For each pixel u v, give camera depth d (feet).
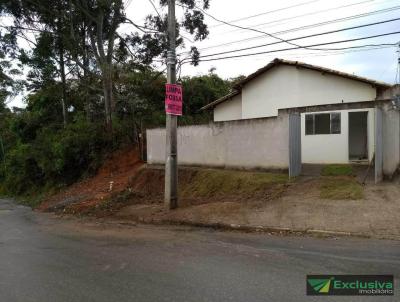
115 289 17.31
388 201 31.35
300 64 55.31
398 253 21.80
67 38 69.87
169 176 39.78
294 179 40.34
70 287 17.83
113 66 75.15
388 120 37.83
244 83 62.23
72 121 95.30
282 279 18.01
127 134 75.05
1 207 68.80
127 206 46.42
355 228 27.17
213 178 46.70
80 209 49.26
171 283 17.90
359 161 46.34
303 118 49.93
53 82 85.92
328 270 19.17
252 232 29.66
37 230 36.99
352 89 52.80
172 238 28.96
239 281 17.89
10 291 17.53
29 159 88.22
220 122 51.34
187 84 93.66
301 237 26.91
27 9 67.15
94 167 72.90
